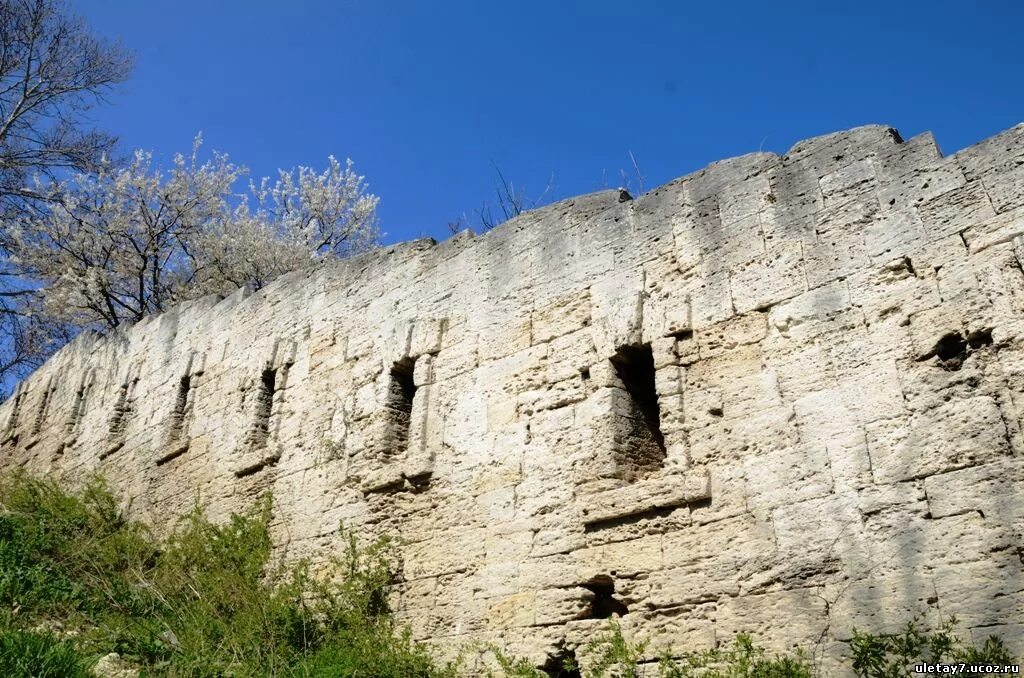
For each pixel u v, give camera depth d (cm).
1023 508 689
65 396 1939
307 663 939
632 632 854
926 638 697
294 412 1321
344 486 1176
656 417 1002
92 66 2439
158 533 1402
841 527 769
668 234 1013
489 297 1152
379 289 1307
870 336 823
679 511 868
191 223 2622
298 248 2672
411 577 1047
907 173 870
